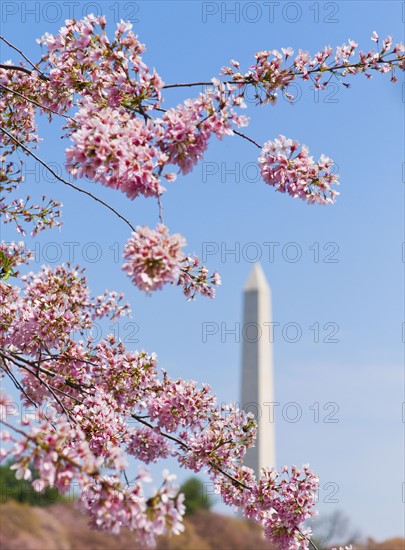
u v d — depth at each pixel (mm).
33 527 34594
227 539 43250
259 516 10508
